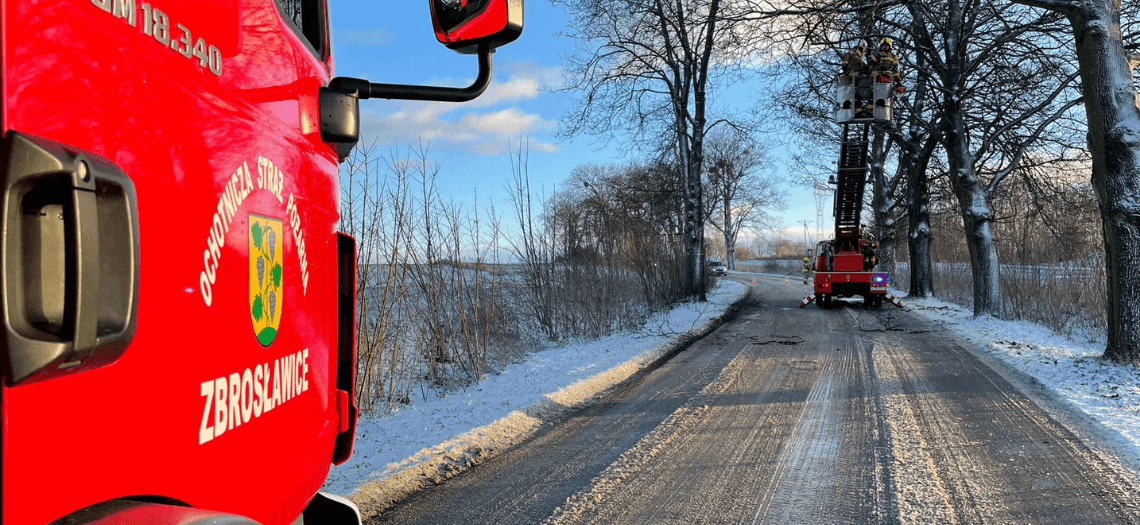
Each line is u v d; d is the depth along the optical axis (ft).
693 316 67.82
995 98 62.95
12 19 3.04
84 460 3.44
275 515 6.15
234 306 5.31
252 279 5.69
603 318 52.39
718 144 162.30
